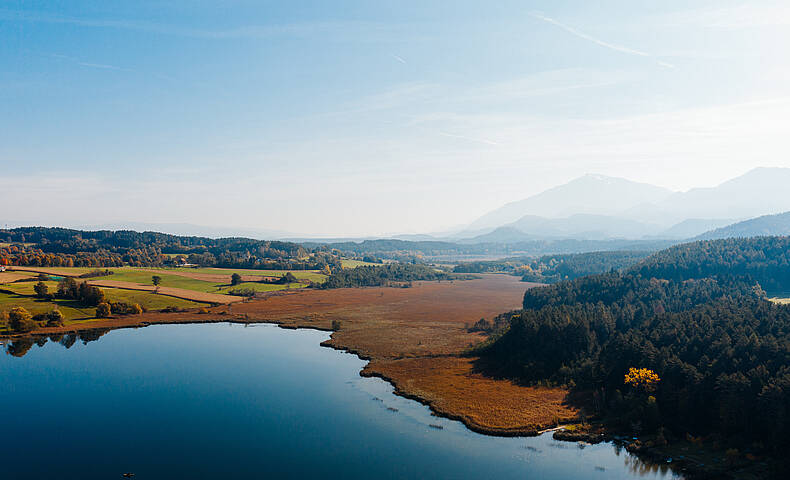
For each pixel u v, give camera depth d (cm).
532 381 10156
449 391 9519
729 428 7125
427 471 6206
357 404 8794
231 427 7638
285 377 10544
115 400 8944
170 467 6256
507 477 6084
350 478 5984
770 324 9194
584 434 7425
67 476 6012
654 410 7656
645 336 10025
